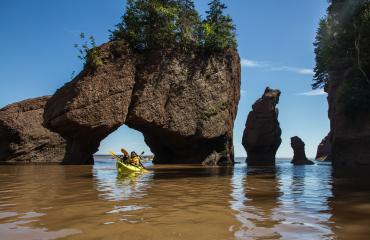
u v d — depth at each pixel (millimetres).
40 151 33812
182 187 9148
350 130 25516
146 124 25203
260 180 11797
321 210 5496
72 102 21719
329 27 30453
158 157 31438
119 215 5020
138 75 24500
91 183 10125
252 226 4348
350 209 5570
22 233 3953
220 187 9211
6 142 32938
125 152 16469
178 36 26859
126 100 23547
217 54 28906
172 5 27031
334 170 19500
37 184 9758
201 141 28500
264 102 45312
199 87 27406
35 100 35406
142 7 25328
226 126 29594
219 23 29125
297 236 3857
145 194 7543
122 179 11711
